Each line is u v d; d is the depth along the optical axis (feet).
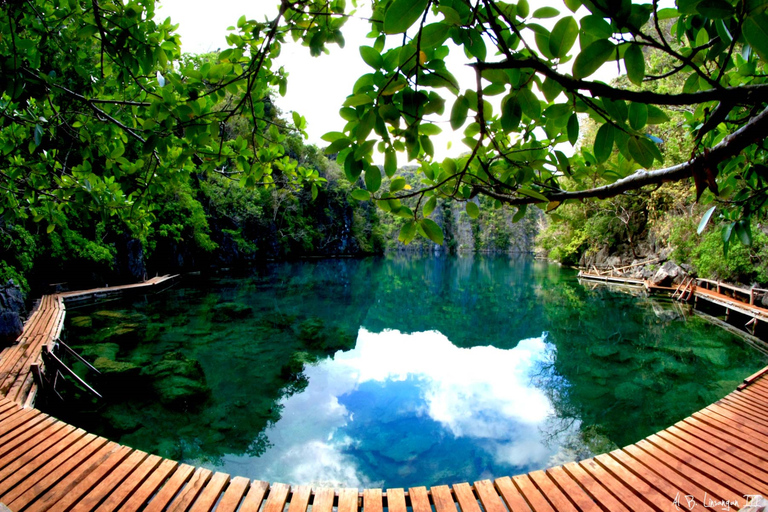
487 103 2.28
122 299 43.50
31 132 6.70
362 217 164.96
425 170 3.20
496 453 16.10
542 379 24.41
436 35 1.84
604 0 1.60
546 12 1.88
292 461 15.46
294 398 21.29
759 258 36.09
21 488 8.62
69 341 27.37
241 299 47.80
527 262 154.40
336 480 14.35
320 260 121.08
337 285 68.54
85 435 10.73
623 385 22.45
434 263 147.74
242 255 89.35
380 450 16.35
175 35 5.25
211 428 17.54
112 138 6.41
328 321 39.75
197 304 42.88
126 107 6.32
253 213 91.15
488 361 28.78
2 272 30.01
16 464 9.46
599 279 68.69
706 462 10.03
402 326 41.04
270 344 30.17
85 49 5.90
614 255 74.49
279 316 39.83
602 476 9.43
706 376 23.16
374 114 2.13
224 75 4.40
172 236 63.82
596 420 18.58
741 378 22.74
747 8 1.47
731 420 12.24
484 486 9.03
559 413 19.48
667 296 49.55
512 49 2.01
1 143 6.33
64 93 5.01
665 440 11.07
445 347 33.14
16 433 10.82
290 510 8.30
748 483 9.16
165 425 17.38
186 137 4.62
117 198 6.90
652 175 2.44
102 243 44.68
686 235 50.37
